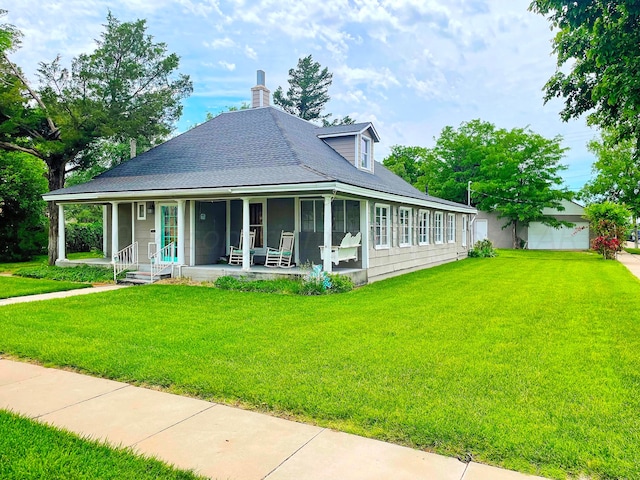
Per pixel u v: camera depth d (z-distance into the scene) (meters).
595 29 5.22
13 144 18.02
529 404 4.06
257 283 11.49
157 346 6.07
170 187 12.97
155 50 19.56
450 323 7.48
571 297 10.36
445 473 3.02
